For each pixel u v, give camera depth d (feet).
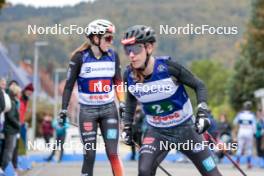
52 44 523.70
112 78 43.27
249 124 95.09
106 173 71.72
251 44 242.99
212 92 483.92
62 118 42.78
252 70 243.19
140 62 30.42
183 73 30.94
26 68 345.31
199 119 30.58
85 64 42.47
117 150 42.73
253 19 238.89
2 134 60.34
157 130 32.01
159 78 30.96
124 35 30.58
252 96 243.40
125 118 33.47
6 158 60.80
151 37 30.37
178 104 31.42
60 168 80.53
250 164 93.56
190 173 73.31
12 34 431.02
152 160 31.37
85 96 42.86
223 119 102.42
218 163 104.94
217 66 510.17
